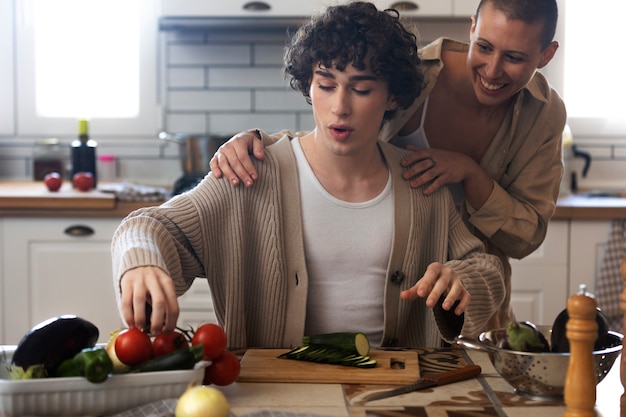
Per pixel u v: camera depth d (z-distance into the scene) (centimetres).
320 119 154
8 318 307
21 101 374
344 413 113
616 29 376
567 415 105
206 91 372
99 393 111
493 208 183
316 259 163
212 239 159
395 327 166
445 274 144
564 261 310
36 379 110
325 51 148
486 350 122
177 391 114
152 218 149
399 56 154
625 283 114
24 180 375
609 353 121
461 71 189
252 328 165
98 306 309
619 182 378
